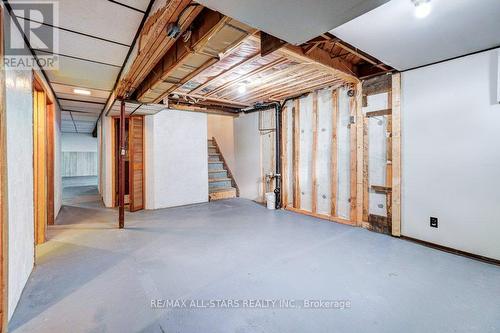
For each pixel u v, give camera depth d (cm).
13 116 169
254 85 396
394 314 170
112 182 536
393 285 207
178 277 220
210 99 491
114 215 451
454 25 202
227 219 421
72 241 312
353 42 235
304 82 382
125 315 167
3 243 141
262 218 429
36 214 299
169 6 149
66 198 643
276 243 305
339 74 330
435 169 288
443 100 279
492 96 245
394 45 240
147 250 282
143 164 505
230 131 670
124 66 275
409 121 310
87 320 162
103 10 172
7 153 155
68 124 804
